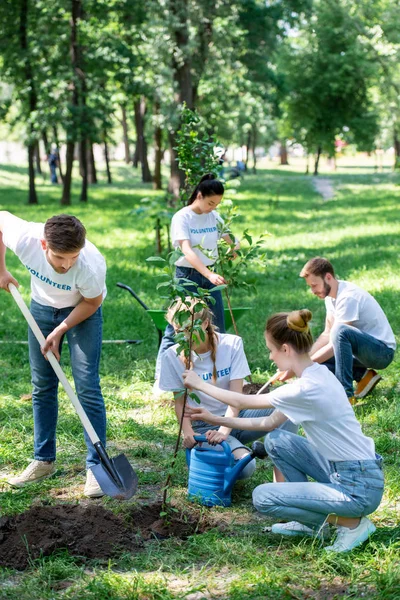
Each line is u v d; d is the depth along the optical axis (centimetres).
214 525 440
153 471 526
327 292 644
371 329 642
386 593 353
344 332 630
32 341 498
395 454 534
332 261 1495
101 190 3528
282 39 3272
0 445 583
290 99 4053
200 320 445
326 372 404
